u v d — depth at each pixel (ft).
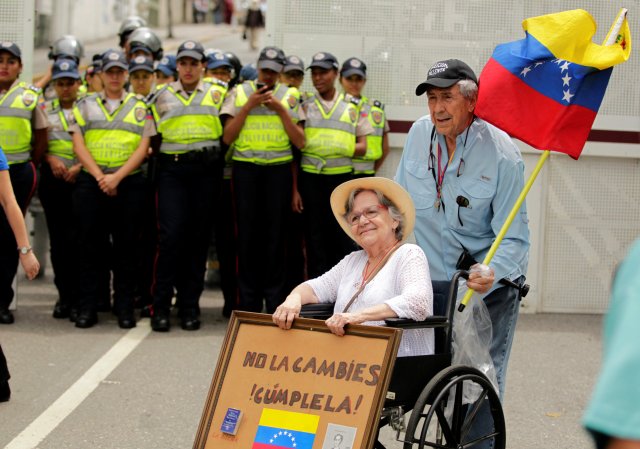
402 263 14.44
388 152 30.50
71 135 27.99
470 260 15.83
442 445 13.65
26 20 30.76
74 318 28.84
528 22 15.88
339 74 30.60
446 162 15.90
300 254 30.07
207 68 30.55
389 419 13.91
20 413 20.01
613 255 31.19
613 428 5.07
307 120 28.99
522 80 15.75
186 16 134.10
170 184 27.55
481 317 15.15
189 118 27.53
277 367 13.52
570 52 15.53
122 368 23.56
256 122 28.04
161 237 27.48
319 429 12.88
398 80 30.71
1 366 20.48
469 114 15.64
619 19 15.53
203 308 31.37
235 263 29.60
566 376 23.93
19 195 27.55
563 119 15.66
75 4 93.97
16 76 27.86
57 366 23.62
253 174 28.07
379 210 14.82
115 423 19.54
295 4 30.68
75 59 30.50
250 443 13.21
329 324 13.28
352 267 15.20
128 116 27.76
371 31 30.68
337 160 28.91
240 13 132.26
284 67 29.35
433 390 13.35
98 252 28.12
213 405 13.62
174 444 18.48
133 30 35.65
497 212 15.67
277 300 28.68
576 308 31.32
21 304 31.22
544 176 30.81
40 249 36.47
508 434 19.54
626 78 30.63
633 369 5.08
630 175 31.01
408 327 13.60
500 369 15.78
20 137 27.35
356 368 13.00
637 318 5.14
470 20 30.58
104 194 27.84
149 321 29.14
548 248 31.09
